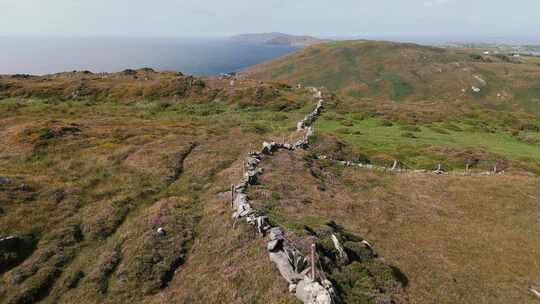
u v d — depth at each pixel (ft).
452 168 144.36
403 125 220.64
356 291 51.90
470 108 337.72
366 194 109.29
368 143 173.68
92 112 212.43
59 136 140.26
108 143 137.18
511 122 277.23
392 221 91.09
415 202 106.01
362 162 143.84
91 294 58.49
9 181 94.43
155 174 109.70
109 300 56.95
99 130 154.92
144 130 159.74
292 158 122.21
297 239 59.82
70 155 125.59
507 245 83.51
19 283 61.26
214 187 96.94
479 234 88.17
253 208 75.05
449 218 96.58
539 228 92.89
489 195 112.68
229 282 54.08
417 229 88.28
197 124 188.55
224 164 118.52
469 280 67.21
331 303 43.75
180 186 102.47
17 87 259.39
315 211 83.35
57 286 61.36
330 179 116.67
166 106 239.30
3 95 244.22
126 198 92.94
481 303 60.59
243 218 71.51
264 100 255.70
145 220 78.74
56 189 95.14
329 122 213.25
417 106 320.70
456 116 277.64
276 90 287.48
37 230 77.05
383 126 216.13
